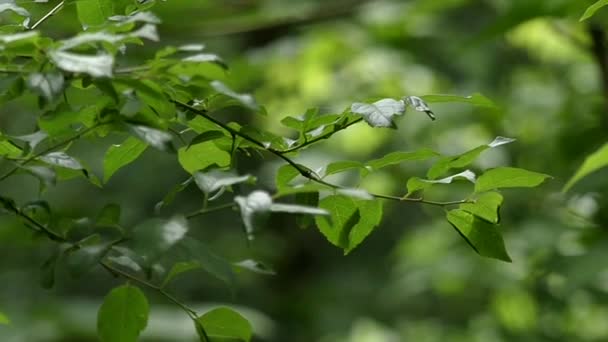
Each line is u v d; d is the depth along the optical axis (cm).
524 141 896
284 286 1538
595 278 777
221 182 308
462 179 358
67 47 283
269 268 340
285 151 340
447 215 363
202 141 332
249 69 1005
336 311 1475
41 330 937
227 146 353
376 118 321
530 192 813
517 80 1039
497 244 364
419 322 1287
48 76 287
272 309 1474
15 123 1021
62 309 955
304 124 339
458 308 1135
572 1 620
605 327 976
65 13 702
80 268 301
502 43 1012
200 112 331
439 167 355
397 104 326
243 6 926
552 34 959
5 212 343
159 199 1328
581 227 786
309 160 966
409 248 1013
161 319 947
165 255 309
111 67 282
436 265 959
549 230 803
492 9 977
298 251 1567
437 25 1016
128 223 1268
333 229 356
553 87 1003
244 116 1110
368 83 1016
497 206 360
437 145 966
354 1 952
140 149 356
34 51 295
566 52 1000
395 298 1372
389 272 1507
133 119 316
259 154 363
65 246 317
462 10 1018
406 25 1011
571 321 979
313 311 1488
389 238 1522
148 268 288
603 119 782
